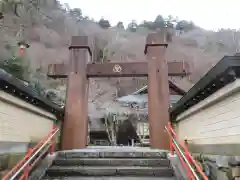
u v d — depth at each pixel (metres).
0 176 2.60
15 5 32.09
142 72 5.74
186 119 4.27
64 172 3.54
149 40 5.93
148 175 3.47
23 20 33.44
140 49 51.38
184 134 4.39
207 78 2.60
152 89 5.54
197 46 55.59
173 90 15.71
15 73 16.14
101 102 23.38
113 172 3.52
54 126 4.25
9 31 28.33
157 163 3.80
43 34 38.47
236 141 2.27
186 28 63.72
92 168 3.58
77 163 3.87
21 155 3.24
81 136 5.35
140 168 3.56
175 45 54.88
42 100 3.76
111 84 32.12
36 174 3.39
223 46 55.06
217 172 2.68
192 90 3.23
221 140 2.64
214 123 2.87
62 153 4.13
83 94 5.63
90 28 54.59
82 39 6.04
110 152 4.14
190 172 2.80
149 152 4.13
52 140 4.15
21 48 8.83
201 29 62.91
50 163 3.82
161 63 5.72
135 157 4.09
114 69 5.83
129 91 32.19
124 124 18.45
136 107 19.00
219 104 2.71
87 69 5.89
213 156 2.82
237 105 2.27
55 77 6.14
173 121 5.21
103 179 3.30
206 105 3.08
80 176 3.48
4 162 2.73
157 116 5.31
